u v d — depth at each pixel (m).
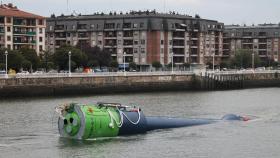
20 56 185.38
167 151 71.81
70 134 77.88
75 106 77.81
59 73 166.38
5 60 177.00
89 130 76.94
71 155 68.94
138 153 70.44
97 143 75.38
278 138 81.00
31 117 101.56
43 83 160.38
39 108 119.38
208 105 132.00
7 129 86.56
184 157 68.81
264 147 74.69
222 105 132.12
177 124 89.94
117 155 69.25
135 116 82.50
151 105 130.75
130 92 181.25
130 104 133.12
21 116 103.19
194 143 77.00
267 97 161.88
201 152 71.50
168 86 193.62
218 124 94.00
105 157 68.19
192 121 92.38
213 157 69.00
